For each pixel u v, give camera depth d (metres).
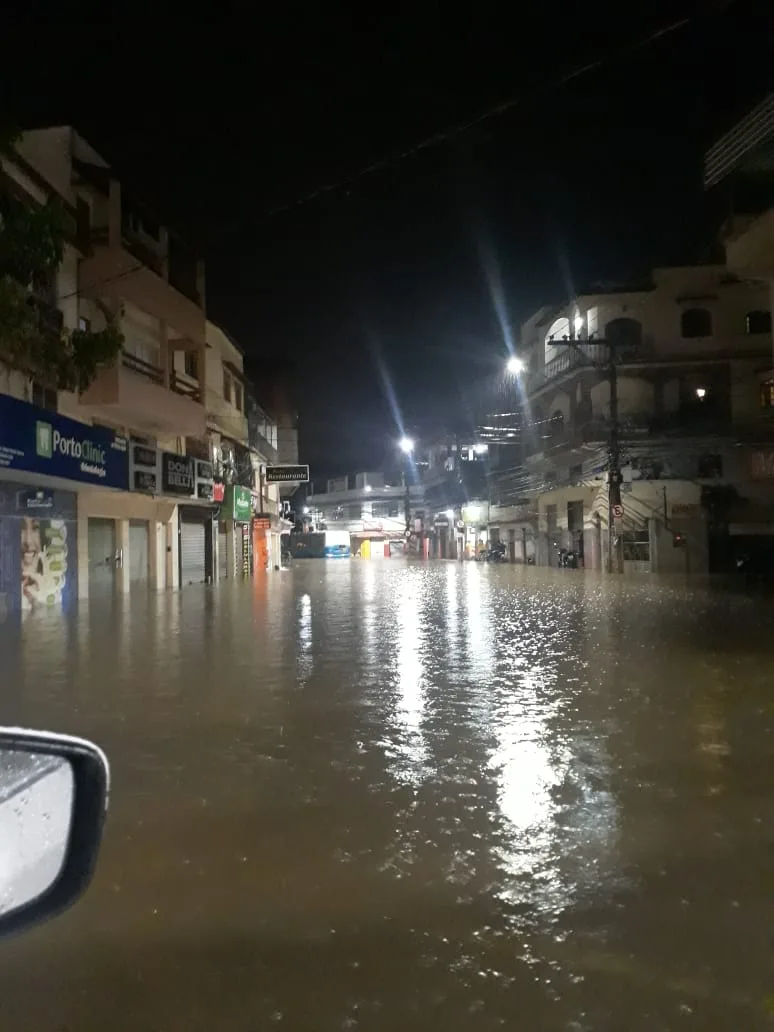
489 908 4.01
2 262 12.74
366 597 24.36
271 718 8.09
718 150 19.83
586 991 3.27
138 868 4.55
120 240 21.31
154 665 11.32
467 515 61.81
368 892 4.21
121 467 21.61
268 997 3.27
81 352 15.49
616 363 38.59
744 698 8.73
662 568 37.16
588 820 5.22
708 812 5.34
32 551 19.19
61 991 3.34
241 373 37.12
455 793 5.78
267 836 5.00
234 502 34.50
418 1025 3.05
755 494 37.75
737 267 21.58
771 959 3.51
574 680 9.94
